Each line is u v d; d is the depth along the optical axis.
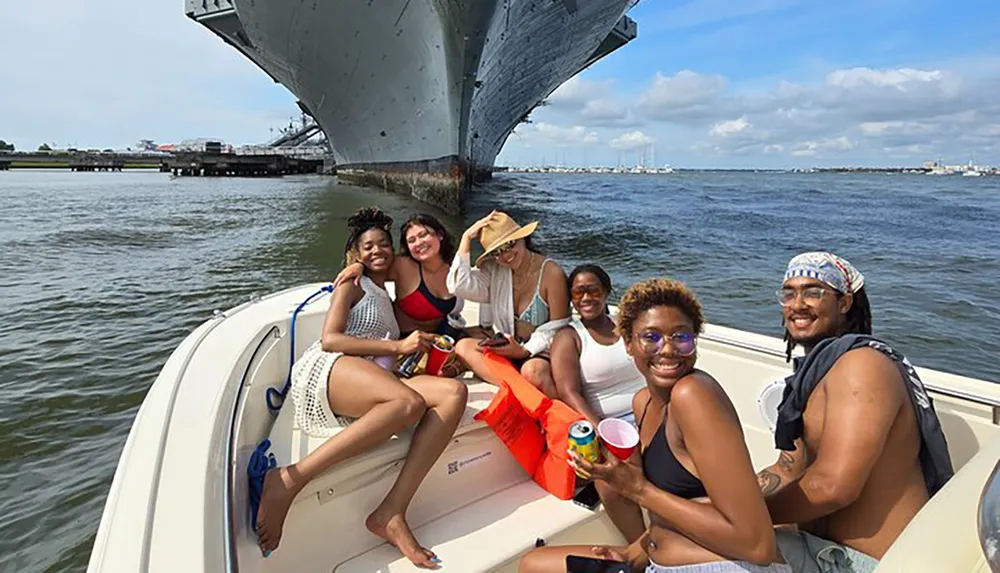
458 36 10.67
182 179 55.25
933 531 0.99
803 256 1.63
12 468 4.12
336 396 1.96
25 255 11.97
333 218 17.28
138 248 12.89
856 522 1.33
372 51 13.02
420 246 2.42
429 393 1.92
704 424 1.21
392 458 1.91
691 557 1.34
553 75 16.81
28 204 23.98
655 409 1.48
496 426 2.10
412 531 1.95
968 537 0.96
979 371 6.11
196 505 1.27
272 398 2.29
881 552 1.29
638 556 1.59
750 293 9.14
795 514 1.31
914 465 1.29
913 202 29.11
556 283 2.46
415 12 11.01
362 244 2.28
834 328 1.58
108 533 1.18
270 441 1.98
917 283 9.85
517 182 53.44
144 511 1.24
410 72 12.87
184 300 8.60
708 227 16.83
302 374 2.03
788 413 1.48
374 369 1.94
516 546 1.87
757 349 2.51
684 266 11.18
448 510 2.08
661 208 23.23
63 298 8.64
